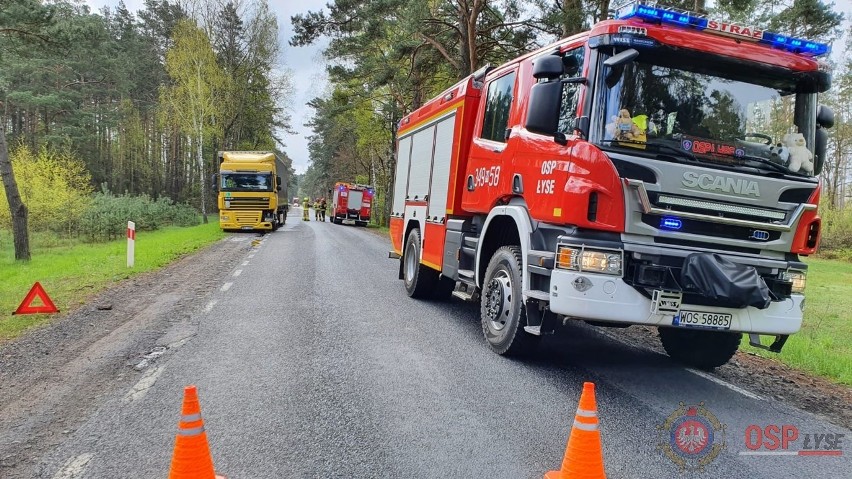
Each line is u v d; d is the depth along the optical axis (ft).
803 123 17.57
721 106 16.90
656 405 16.19
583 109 16.71
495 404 15.70
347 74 90.89
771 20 74.43
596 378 18.52
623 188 15.75
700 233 16.14
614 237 15.96
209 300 30.81
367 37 72.33
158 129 190.29
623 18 17.03
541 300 17.71
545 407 15.56
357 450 12.72
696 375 19.61
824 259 87.20
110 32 170.30
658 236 15.96
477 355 20.65
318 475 11.57
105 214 84.58
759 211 16.44
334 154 222.69
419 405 15.51
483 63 69.51
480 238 22.65
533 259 18.17
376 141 134.92
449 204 26.78
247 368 18.70
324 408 15.21
